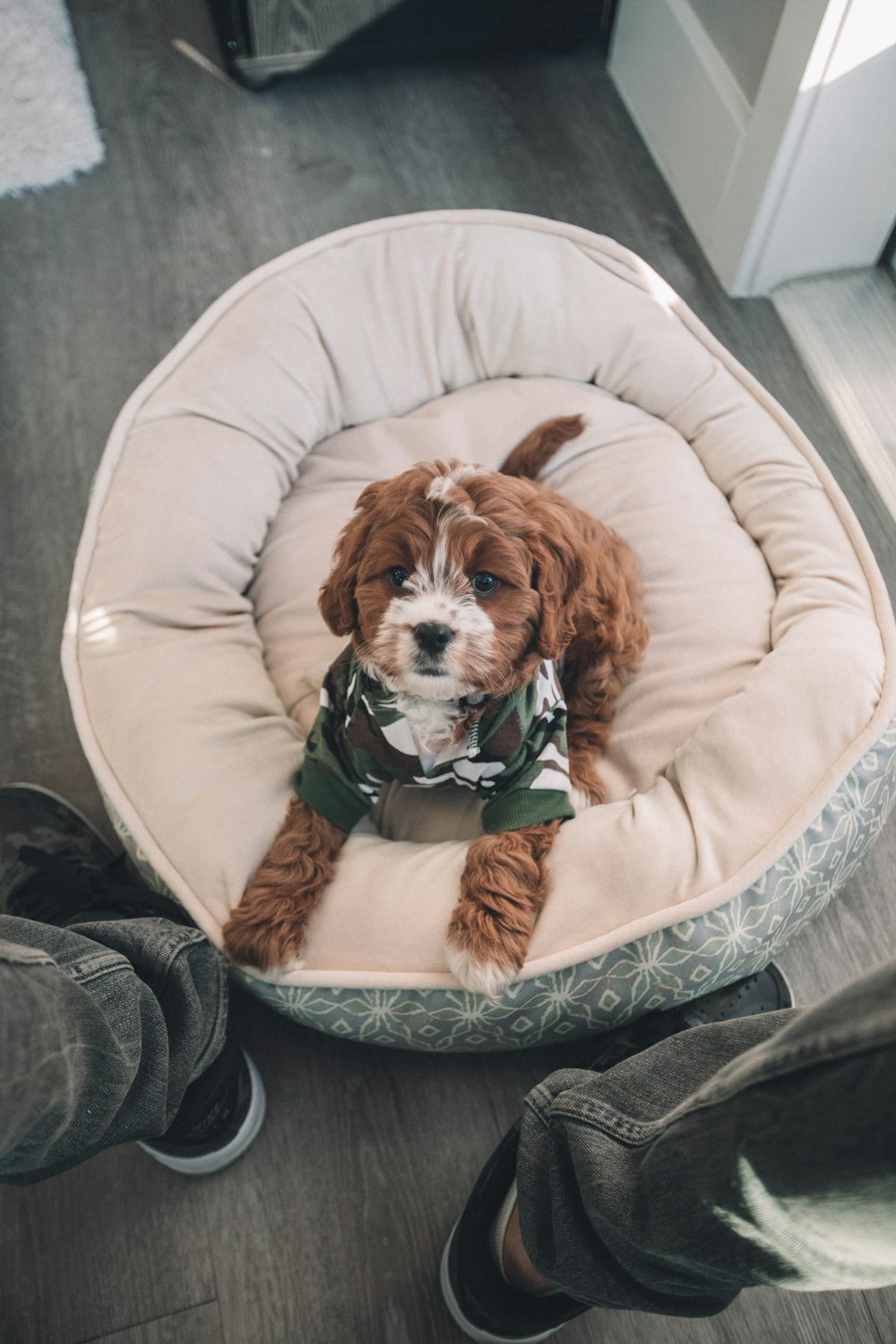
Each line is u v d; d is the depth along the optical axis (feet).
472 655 4.05
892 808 6.24
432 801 5.66
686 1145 2.75
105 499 6.16
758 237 8.09
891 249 8.50
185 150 9.36
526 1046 5.12
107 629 5.71
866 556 5.86
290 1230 5.09
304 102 9.70
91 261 8.75
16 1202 5.18
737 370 6.70
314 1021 5.01
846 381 8.06
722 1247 2.80
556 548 4.36
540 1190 3.63
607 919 4.78
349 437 6.90
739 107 7.88
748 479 6.37
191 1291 4.96
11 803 6.00
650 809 5.09
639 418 6.75
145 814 5.19
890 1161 2.17
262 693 5.73
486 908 4.68
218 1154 5.07
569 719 5.82
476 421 6.78
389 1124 5.36
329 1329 4.85
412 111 9.64
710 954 4.75
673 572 6.08
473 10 9.27
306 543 6.42
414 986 4.79
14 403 8.02
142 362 8.21
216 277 8.64
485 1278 4.35
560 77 9.88
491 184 9.15
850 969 5.77
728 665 5.72
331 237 6.98
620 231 8.89
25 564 7.27
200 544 6.03
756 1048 2.62
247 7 8.87
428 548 4.06
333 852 5.15
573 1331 4.76
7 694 6.77
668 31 8.64
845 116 7.19
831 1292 4.91
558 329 6.84
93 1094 3.33
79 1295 4.96
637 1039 5.12
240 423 6.41
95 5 10.28
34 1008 2.81
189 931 4.32
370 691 4.62
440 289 6.89
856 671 5.18
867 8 6.51
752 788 4.99
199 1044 4.25
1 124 9.42
